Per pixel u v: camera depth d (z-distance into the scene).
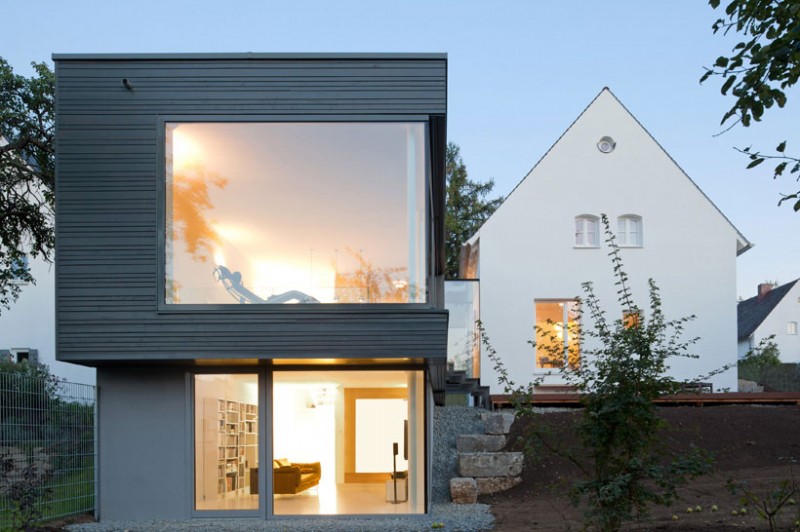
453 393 18.73
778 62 6.69
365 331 10.14
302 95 10.39
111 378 11.08
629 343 7.27
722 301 20.88
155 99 10.35
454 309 20.81
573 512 10.03
